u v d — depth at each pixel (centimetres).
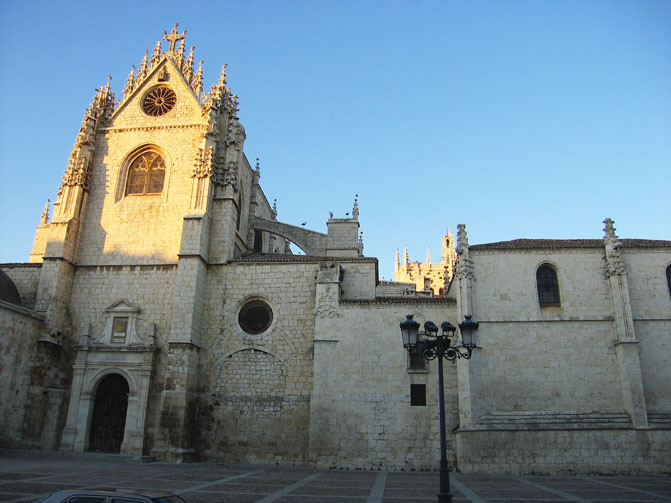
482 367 3441
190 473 2911
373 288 4103
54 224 4219
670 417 3250
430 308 3709
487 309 3569
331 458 3444
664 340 3419
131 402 3812
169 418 3619
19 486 2100
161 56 4878
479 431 3234
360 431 3484
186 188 4372
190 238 4066
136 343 3975
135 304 4103
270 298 4038
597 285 3569
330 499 2005
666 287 3528
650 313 3481
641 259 3606
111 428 3866
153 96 4731
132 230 4312
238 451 3697
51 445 3784
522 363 3441
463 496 2147
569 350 3447
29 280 4316
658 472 3108
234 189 4425
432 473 3253
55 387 3938
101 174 4509
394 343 3650
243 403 3803
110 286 4178
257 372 3872
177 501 1058
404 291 5203
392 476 3012
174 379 3706
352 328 3712
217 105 4544
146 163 4547
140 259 4222
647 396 3316
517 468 3153
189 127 4534
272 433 3712
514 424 3262
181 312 3872
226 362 3919
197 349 3912
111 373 3938
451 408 3462
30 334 3841
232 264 4159
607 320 3481
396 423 3481
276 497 2031
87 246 4306
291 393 3788
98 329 4075
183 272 3978
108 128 4616
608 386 3359
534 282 3609
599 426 3209
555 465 3150
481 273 3653
